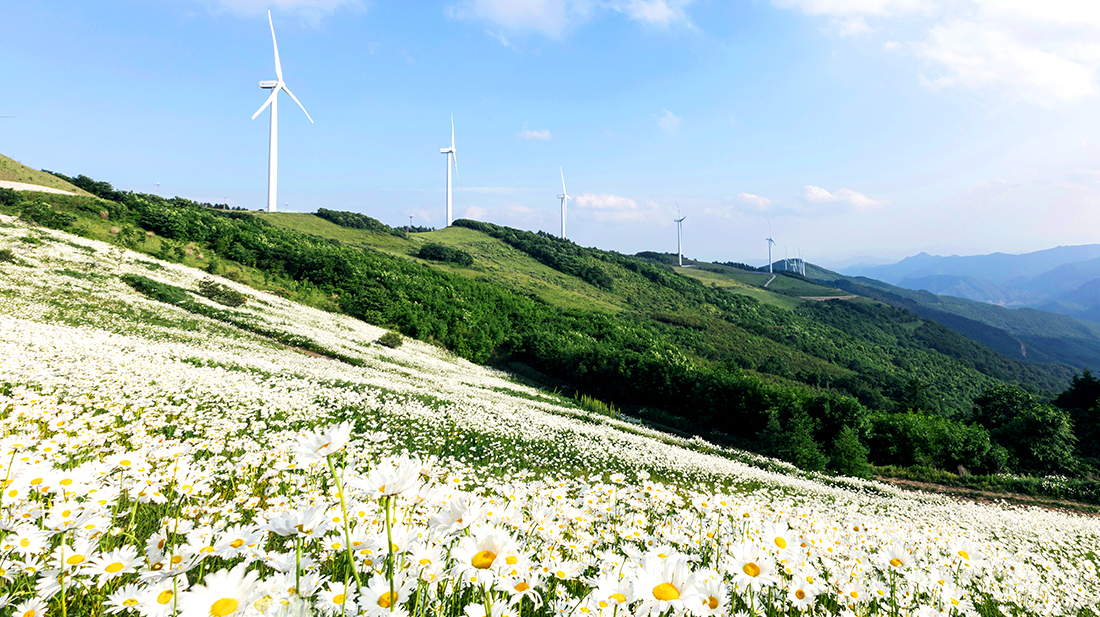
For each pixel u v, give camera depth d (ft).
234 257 202.69
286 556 7.34
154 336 80.69
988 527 44.75
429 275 255.09
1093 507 85.97
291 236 255.70
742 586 7.70
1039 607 15.10
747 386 132.36
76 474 7.98
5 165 261.03
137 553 7.95
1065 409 145.38
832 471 97.76
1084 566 28.45
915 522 32.68
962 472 102.22
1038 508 77.05
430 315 203.41
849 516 30.12
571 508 15.65
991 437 115.34
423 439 45.11
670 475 51.85
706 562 11.86
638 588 5.59
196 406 37.73
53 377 36.65
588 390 176.14
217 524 10.84
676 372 154.51
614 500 18.10
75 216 187.11
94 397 32.63
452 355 187.01
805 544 12.09
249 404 41.50
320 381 67.56
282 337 112.98
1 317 64.18
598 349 183.52
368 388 71.31
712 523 14.38
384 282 214.90
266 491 17.21
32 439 19.10
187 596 4.58
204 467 17.79
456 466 26.81
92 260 138.10
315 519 5.85
